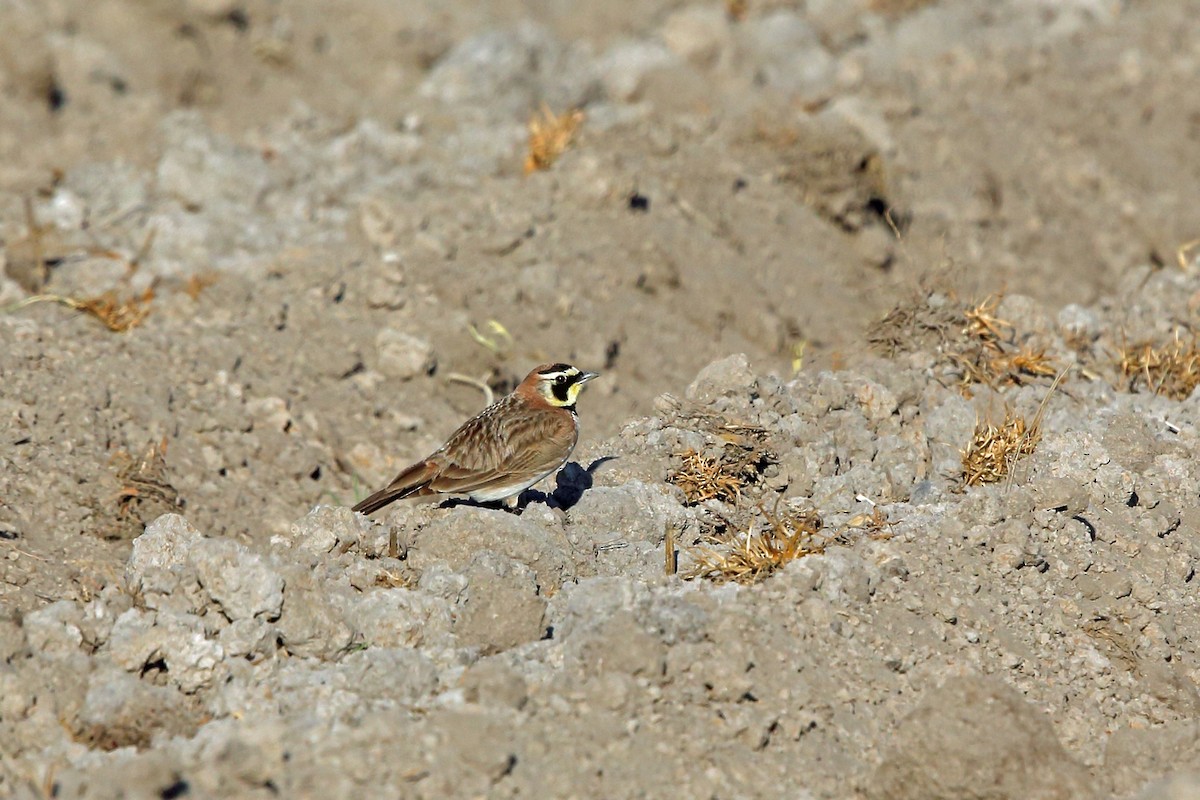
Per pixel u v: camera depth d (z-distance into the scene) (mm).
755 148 22125
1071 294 20562
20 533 12391
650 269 19078
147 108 23391
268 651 9859
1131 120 25469
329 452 15531
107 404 14617
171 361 15945
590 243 19172
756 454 12477
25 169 21156
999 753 8578
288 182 21688
